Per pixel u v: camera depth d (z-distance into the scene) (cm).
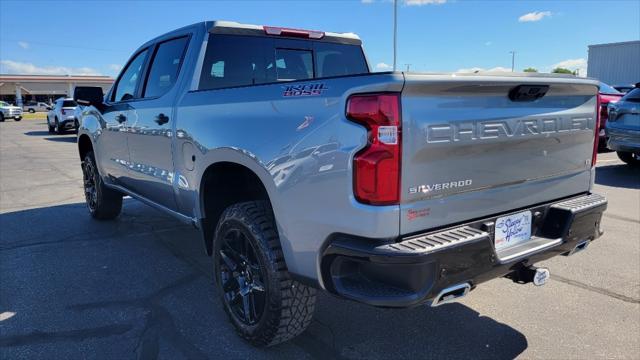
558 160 297
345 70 464
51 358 291
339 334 320
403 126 217
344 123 226
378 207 219
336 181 230
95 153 544
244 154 282
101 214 586
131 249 491
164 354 296
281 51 414
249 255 294
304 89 251
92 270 434
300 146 247
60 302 368
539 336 316
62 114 2230
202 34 372
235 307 312
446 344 308
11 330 324
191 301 370
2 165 1141
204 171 329
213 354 296
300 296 275
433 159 230
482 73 241
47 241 518
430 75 222
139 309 356
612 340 311
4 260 458
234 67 385
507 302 366
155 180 409
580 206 295
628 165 975
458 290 237
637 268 431
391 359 291
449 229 242
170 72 402
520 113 263
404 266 215
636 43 2738
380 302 220
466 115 238
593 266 436
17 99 6525
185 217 379
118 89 509
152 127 399
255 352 298
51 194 779
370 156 217
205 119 326
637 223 568
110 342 309
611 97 1060
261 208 290
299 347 304
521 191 277
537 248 272
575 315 345
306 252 250
